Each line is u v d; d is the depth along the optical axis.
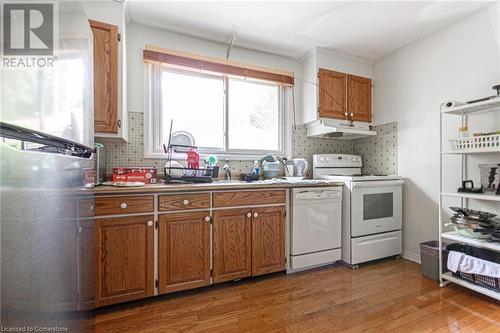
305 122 2.76
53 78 0.62
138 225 1.57
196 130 2.44
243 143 2.66
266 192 1.97
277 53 2.70
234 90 2.62
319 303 1.64
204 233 1.75
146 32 2.17
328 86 2.62
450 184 2.12
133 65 2.13
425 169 2.33
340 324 1.42
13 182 0.47
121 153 2.09
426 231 2.31
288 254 2.07
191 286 1.72
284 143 2.82
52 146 0.65
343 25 2.17
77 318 0.82
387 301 1.66
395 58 2.62
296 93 2.83
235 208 1.86
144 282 1.59
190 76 2.41
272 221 2.00
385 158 2.72
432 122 2.28
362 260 2.25
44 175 0.58
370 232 2.30
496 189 1.72
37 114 0.54
